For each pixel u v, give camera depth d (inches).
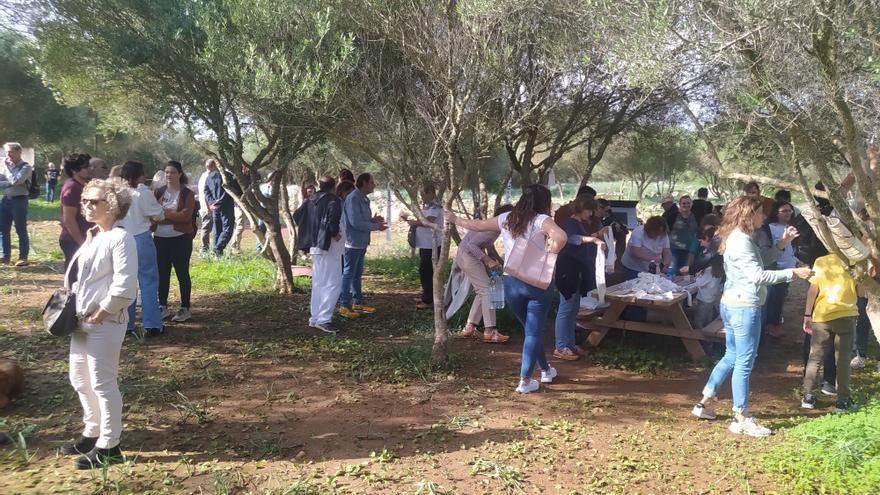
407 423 189.9
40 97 871.7
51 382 210.4
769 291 295.9
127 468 152.4
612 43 178.1
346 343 267.0
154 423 183.3
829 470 158.7
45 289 345.4
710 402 198.1
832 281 203.5
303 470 158.1
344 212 308.8
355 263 315.3
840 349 202.7
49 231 595.8
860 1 139.2
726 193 808.9
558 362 257.4
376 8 226.2
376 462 163.5
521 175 360.8
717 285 265.4
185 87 293.7
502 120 239.0
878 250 156.0
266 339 269.1
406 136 247.8
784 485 155.1
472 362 251.8
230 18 259.4
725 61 156.9
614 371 247.9
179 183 286.8
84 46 283.9
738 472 161.0
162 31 262.7
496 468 158.9
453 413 198.5
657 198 1353.3
